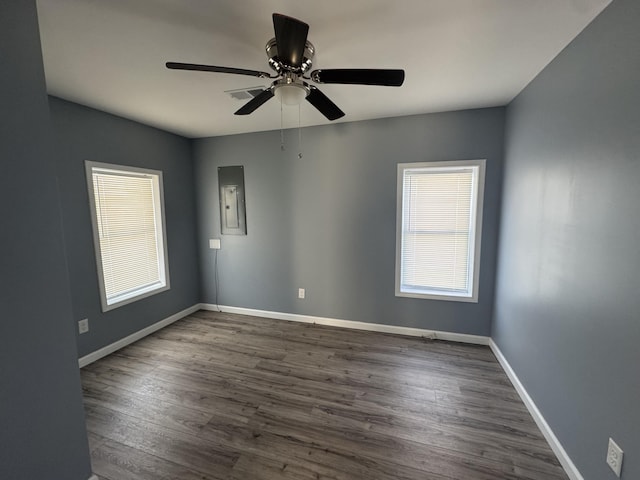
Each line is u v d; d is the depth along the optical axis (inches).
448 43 63.8
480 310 114.9
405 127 114.6
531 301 79.0
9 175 42.8
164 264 136.2
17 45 43.1
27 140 44.7
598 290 52.1
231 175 144.3
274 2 50.6
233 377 94.9
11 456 44.3
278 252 141.3
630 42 45.3
